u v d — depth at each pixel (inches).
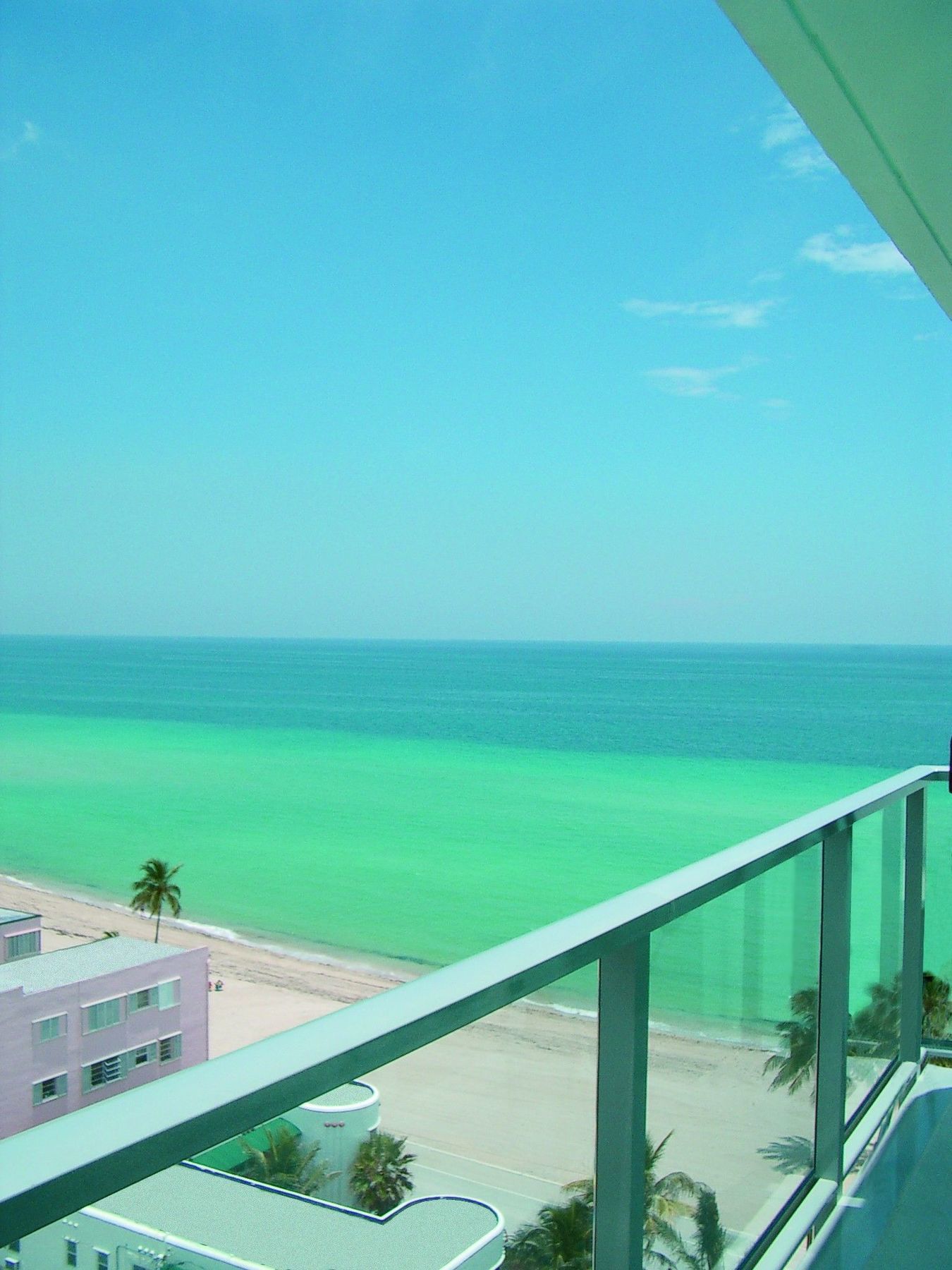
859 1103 95.0
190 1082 29.9
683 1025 59.9
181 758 1697.8
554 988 47.6
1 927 944.3
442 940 1009.5
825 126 71.1
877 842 98.7
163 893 1099.9
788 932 77.4
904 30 58.9
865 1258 79.0
